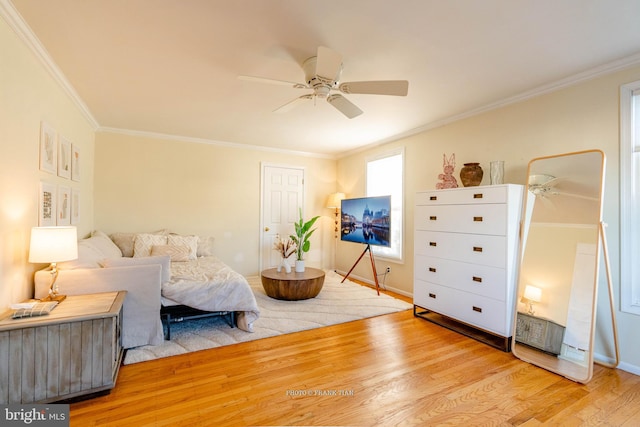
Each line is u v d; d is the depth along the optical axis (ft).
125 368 7.16
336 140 15.65
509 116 9.95
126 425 5.24
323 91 7.33
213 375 6.93
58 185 8.79
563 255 7.91
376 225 14.17
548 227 8.25
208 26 6.15
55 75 8.11
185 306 9.05
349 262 18.33
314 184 19.17
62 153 9.08
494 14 5.74
